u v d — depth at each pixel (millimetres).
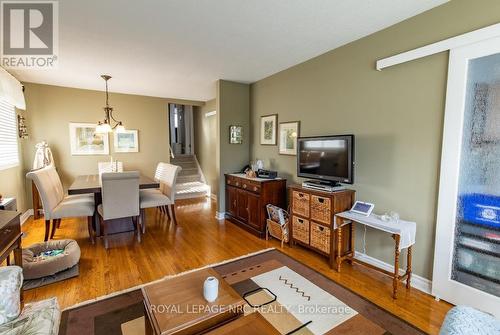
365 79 2641
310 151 3066
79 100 4836
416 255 2279
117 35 2535
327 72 3068
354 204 2635
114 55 3082
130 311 1948
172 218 4312
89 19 2217
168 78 4156
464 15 1901
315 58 3221
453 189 1981
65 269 2479
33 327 1241
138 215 3328
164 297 1479
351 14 2180
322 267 2666
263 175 3826
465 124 1918
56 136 4668
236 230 3822
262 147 4301
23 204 4203
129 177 3174
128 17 2188
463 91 1898
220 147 4324
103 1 1939
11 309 1287
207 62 3385
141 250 3084
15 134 3955
